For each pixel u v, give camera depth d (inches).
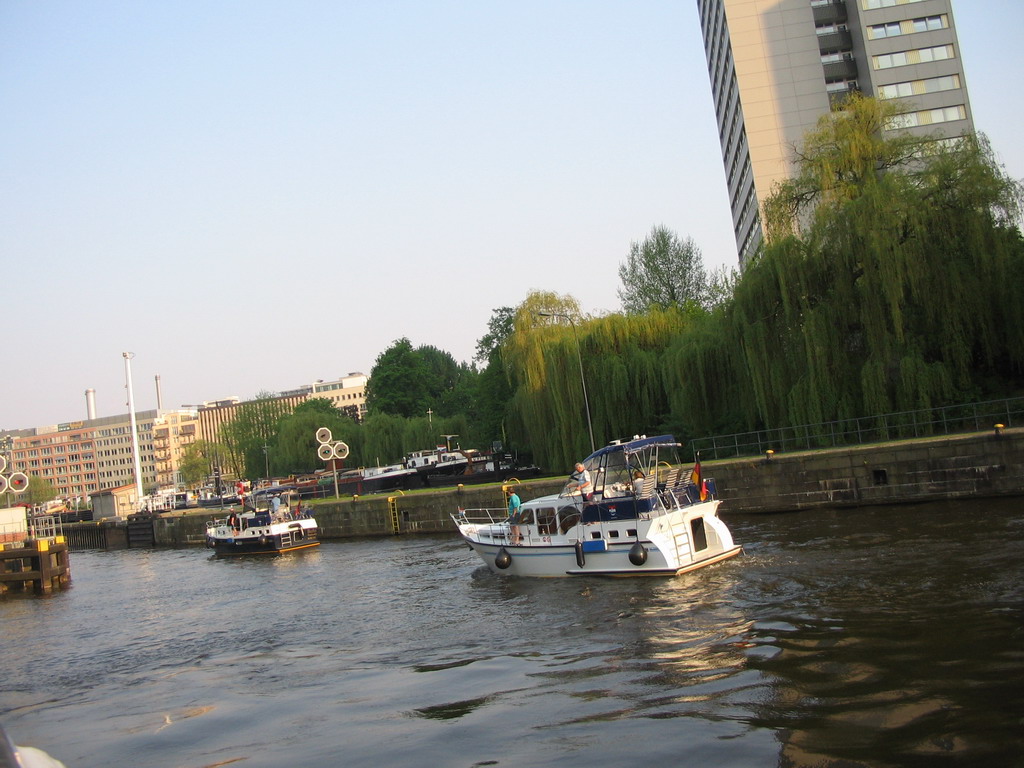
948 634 560.7
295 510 2079.2
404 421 3393.2
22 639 1139.3
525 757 432.8
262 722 572.7
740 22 3437.5
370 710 563.8
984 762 361.4
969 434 1234.6
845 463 1307.8
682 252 3203.7
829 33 3410.4
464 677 622.2
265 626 989.2
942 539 900.6
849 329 1438.2
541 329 2007.9
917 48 3253.0
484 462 2506.2
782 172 3353.8
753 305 1512.1
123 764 518.3
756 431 1555.1
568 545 987.3
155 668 834.8
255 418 4677.7
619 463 963.3
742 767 386.3
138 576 1834.4
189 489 5551.2
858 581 756.0
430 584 1125.1
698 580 858.1
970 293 1321.4
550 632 739.4
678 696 505.0
